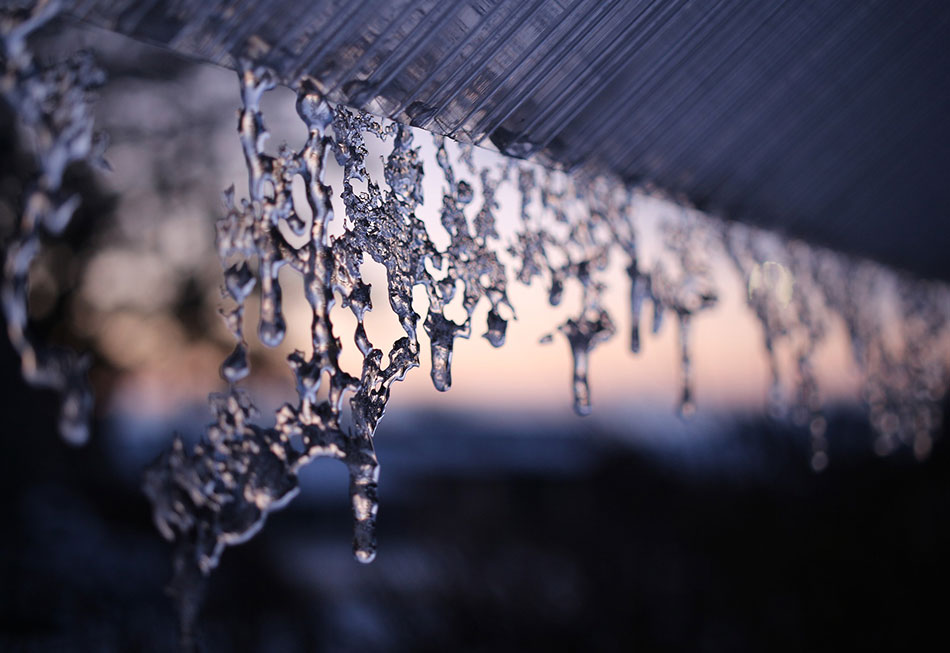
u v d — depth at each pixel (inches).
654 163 50.2
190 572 31.4
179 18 25.8
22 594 170.6
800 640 176.2
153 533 225.1
